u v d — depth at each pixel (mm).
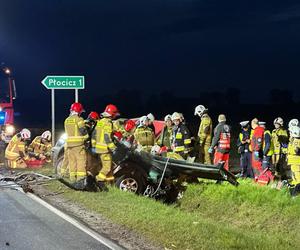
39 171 14508
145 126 13195
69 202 10109
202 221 8492
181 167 11469
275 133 13406
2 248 6984
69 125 11250
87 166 11984
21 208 9531
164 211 9125
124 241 7402
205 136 14258
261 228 9336
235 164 17062
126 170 11258
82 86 15703
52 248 7000
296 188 10125
